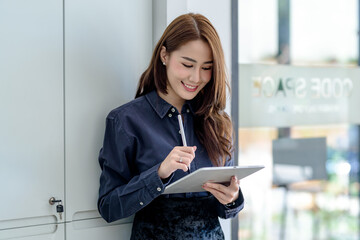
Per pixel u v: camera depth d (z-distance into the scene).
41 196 1.65
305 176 2.46
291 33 2.38
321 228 2.53
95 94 1.75
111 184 1.62
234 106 2.19
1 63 1.57
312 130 2.46
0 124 1.57
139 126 1.61
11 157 1.59
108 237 1.79
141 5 1.87
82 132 1.73
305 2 2.42
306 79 2.44
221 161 1.71
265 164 2.31
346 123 2.57
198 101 1.72
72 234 1.72
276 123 2.34
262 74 2.29
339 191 2.57
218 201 1.67
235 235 2.25
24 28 1.60
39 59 1.64
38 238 1.66
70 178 1.71
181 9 1.90
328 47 2.50
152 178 1.47
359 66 2.60
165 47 1.62
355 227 2.63
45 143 1.65
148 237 1.60
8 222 1.61
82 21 1.72
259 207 2.32
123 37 1.82
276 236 2.38
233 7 2.14
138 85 1.75
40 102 1.64
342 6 2.54
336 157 2.55
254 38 2.26
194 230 1.59
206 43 1.56
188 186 1.46
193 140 1.69
